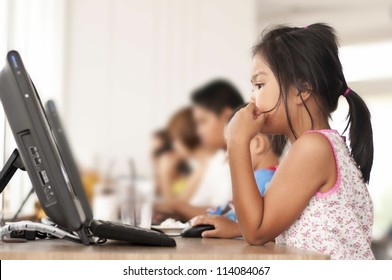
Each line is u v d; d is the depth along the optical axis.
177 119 4.56
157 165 4.53
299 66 1.35
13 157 1.28
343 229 1.27
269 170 1.76
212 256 1.01
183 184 4.43
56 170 1.08
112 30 4.63
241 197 1.23
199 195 3.64
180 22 4.71
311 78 1.35
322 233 1.25
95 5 4.61
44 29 3.59
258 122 1.32
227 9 4.74
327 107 1.40
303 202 1.24
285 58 1.35
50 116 1.57
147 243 1.16
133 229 1.16
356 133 1.50
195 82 4.69
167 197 4.43
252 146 1.88
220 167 3.65
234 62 4.72
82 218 1.15
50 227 1.25
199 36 4.72
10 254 1.01
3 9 1.94
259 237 1.23
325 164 1.25
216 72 4.71
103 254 1.01
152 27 4.68
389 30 6.88
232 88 4.15
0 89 1.10
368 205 1.38
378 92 7.81
